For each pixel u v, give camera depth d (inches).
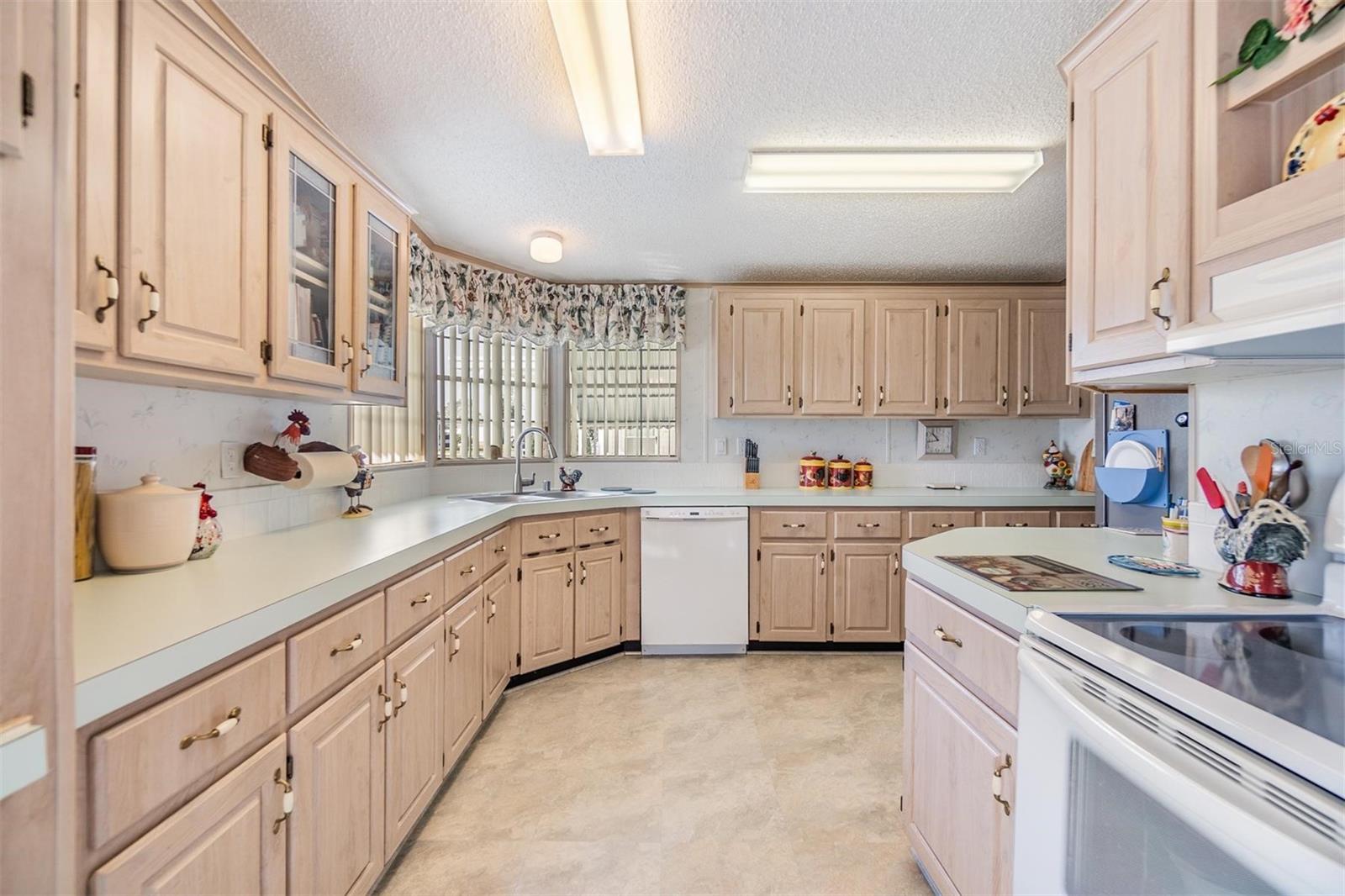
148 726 30.1
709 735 89.1
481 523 83.8
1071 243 53.7
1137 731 29.1
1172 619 39.6
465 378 126.6
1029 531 76.7
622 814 69.7
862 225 106.7
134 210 40.9
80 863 26.7
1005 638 44.1
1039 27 56.4
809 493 131.6
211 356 48.3
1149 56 44.5
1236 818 23.0
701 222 105.0
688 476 147.6
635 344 140.9
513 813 69.8
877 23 55.7
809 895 57.2
